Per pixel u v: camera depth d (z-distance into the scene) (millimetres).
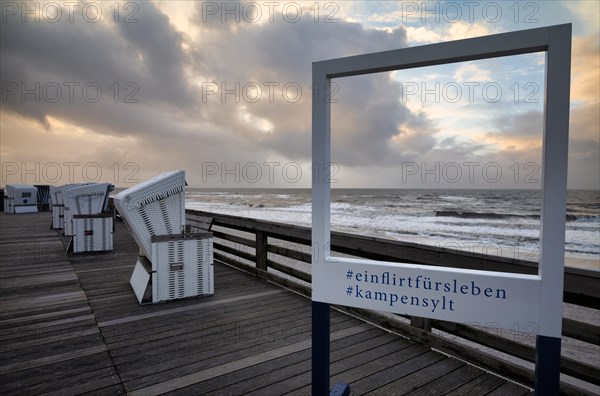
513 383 2307
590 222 28641
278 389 2262
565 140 1387
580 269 1940
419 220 28734
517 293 1513
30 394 2184
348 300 1816
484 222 27094
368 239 3158
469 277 1586
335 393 2053
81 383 2311
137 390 2242
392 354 2709
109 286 4633
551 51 1380
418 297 1677
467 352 2561
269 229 4871
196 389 2258
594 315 8359
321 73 1803
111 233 7129
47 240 8336
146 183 3996
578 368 2027
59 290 4441
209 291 4230
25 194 15594
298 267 9250
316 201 1851
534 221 27766
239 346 2871
